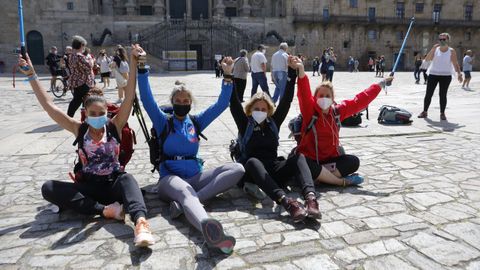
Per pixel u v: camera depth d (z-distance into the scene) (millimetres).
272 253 3453
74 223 4141
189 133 4691
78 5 48312
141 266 3268
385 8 57375
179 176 4676
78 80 8633
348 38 56750
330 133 5227
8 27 47062
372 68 51969
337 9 55844
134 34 49344
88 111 4137
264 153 5000
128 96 4402
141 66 4441
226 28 49656
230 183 4523
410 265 3238
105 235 3846
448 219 4090
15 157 6977
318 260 3328
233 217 4250
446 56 9695
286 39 51781
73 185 4246
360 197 4773
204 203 4672
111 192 4266
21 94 17969
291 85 5172
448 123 9664
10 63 47375
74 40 8562
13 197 4984
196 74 35344
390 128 9141
